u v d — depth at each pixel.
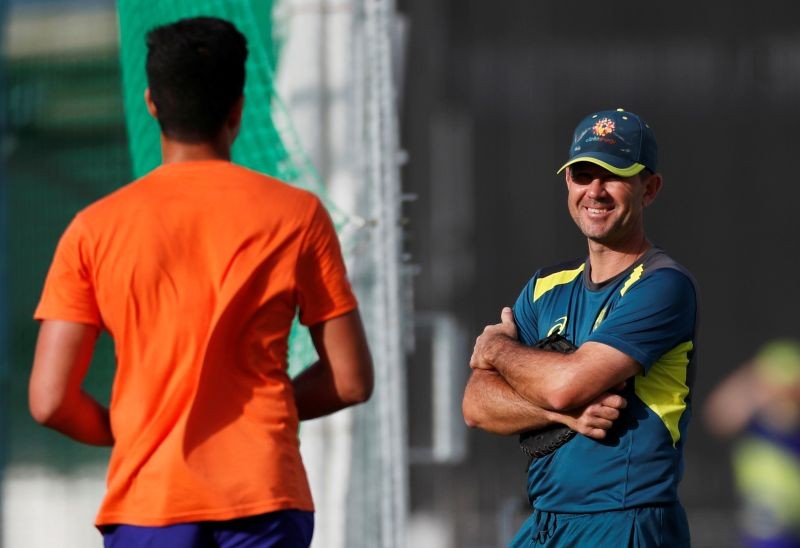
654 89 38.62
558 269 12.27
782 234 38.44
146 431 9.03
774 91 38.47
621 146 11.35
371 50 16.22
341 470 17.41
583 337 11.62
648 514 10.98
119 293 9.17
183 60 9.59
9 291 23.36
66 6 23.75
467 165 38.00
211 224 9.29
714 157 38.53
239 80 9.82
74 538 23.41
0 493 23.05
